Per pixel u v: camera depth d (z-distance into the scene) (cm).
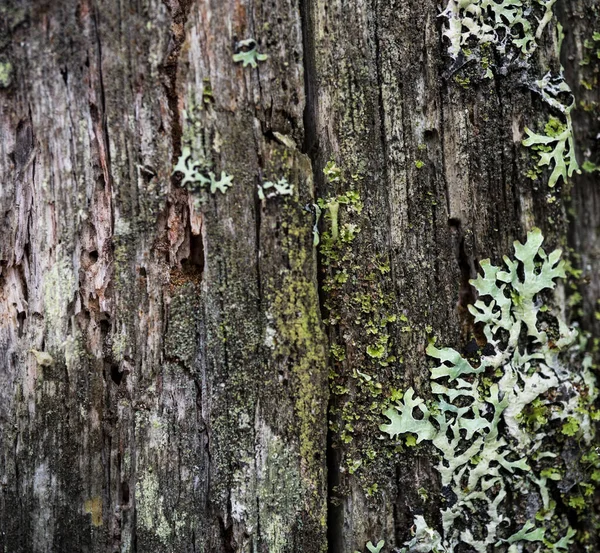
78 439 23
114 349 23
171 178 23
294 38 23
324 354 23
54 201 23
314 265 23
